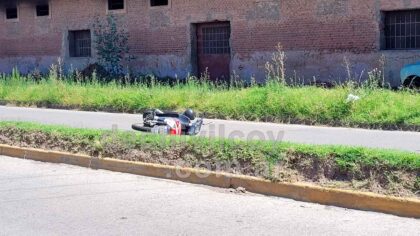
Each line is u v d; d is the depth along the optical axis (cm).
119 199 795
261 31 2386
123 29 2811
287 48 2320
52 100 2031
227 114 1619
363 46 2142
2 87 2305
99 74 2770
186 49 2623
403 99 1495
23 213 734
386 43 2133
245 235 638
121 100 1848
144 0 2733
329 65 2227
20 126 1218
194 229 662
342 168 793
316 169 810
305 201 776
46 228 674
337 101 1499
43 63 3159
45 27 3127
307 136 1244
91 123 1508
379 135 1259
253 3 2397
